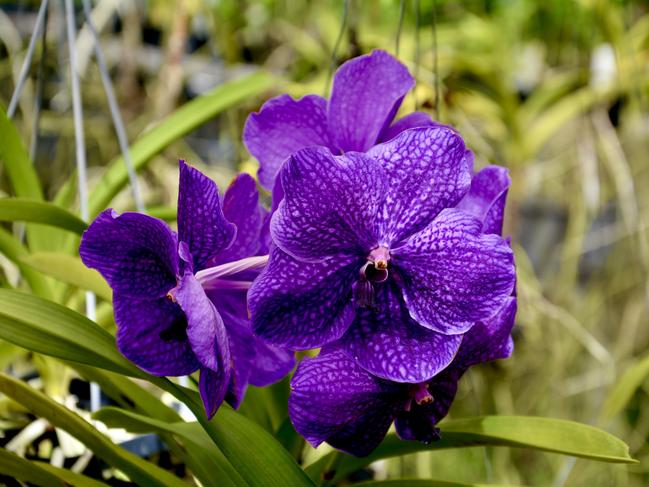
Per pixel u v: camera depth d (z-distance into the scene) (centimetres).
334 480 51
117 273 42
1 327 41
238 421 43
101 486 47
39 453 59
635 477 121
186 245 39
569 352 119
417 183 41
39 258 52
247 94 73
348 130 47
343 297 41
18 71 108
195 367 42
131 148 68
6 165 60
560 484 76
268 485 41
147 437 58
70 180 70
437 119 58
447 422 48
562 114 115
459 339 41
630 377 66
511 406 117
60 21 87
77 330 42
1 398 61
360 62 47
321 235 41
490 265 41
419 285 42
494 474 116
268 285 40
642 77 114
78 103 58
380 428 44
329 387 42
